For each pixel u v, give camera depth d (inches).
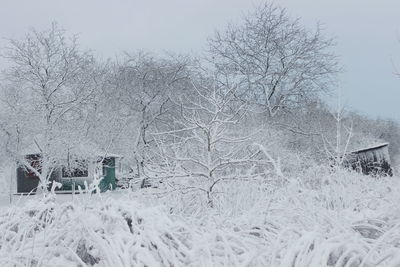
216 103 387.2
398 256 147.4
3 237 194.2
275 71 1352.1
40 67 1293.1
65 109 1283.2
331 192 312.5
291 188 259.4
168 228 186.9
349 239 174.2
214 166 357.7
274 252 161.5
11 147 1179.9
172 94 1328.7
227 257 162.9
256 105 1219.9
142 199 348.2
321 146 1013.8
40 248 179.9
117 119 1406.3
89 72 1387.8
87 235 183.2
